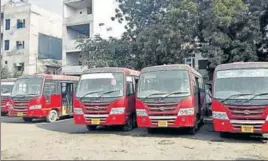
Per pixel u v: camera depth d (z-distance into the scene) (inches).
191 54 927.7
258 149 410.6
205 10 840.3
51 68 1685.5
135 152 376.8
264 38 886.4
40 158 339.3
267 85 457.7
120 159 333.4
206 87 831.7
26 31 1622.8
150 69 529.7
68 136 521.0
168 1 976.3
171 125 497.4
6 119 852.0
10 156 351.9
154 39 871.1
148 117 505.4
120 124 550.6
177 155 360.2
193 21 826.8
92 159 333.1
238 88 465.7
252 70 471.2
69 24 1547.7
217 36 791.7
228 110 457.7
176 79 513.7
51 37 1737.2
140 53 966.4
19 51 1625.2
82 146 419.8
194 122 509.0
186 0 815.7
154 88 514.9
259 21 848.9
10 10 1663.4
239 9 777.6
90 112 546.9
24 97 733.3
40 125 695.1
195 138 499.8
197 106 582.9
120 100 549.6
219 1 770.8
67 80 833.5
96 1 1523.1
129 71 599.8
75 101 560.7
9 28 1660.9
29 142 454.9
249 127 446.9
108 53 1070.4
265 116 442.3
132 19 1047.0
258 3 848.9
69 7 1610.5
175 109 497.0
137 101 517.7
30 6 1633.9
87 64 1092.5
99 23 1521.9
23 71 1592.0
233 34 845.8
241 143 454.9
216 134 547.2
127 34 1051.3
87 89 561.6
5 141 464.1
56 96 788.0
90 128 607.2
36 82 746.8
